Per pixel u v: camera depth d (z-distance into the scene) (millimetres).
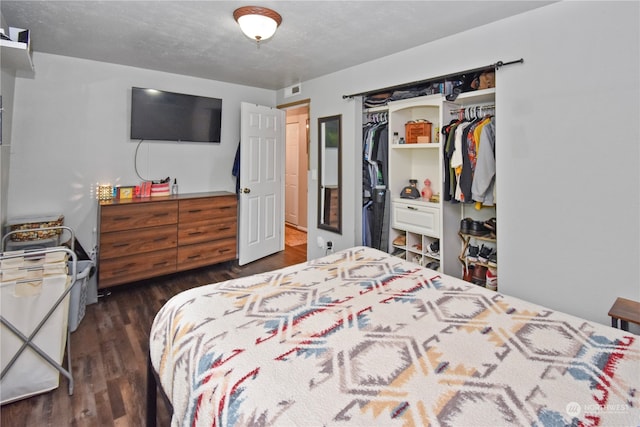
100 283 2994
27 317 1710
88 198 3283
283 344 1100
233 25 2355
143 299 3039
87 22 2316
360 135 3436
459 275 2932
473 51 2389
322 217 3896
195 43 2723
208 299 1442
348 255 2143
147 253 3238
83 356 2135
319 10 2102
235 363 1000
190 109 3723
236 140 4270
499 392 886
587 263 1921
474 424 778
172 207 3369
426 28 2381
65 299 1816
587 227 1910
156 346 1377
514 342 1131
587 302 1933
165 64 3326
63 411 1656
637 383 926
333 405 832
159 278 3580
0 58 2127
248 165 4000
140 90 3361
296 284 1630
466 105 2828
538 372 971
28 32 2037
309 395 867
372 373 958
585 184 1903
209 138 3922
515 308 1393
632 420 793
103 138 3328
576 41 1898
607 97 1804
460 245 2936
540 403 847
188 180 3930
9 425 1561
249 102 4320
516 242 2209
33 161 2990
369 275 1765
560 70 1967
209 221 3672
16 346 1703
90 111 3242
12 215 2910
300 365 989
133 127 3365
